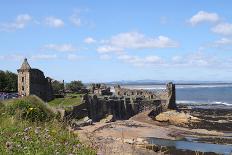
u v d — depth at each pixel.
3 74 133.00
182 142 88.50
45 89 125.19
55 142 18.25
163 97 163.00
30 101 34.41
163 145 81.69
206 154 72.44
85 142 21.77
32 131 19.62
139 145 57.16
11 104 32.81
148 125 118.69
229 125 123.31
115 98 150.50
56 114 34.16
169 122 132.38
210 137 97.38
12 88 134.38
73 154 17.06
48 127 22.34
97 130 95.12
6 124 21.36
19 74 121.12
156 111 154.25
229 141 91.25
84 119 107.56
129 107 153.00
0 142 16.52
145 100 157.75
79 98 125.38
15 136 17.77
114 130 100.06
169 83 163.88
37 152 16.05
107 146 22.31
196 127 119.38
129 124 117.38
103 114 135.75
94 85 173.75
